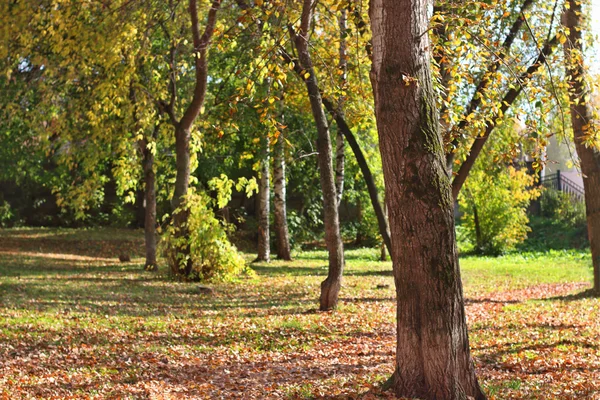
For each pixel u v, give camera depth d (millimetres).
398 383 7148
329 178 15266
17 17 19016
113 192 43250
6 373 9047
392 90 7051
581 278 23047
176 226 21984
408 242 7012
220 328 12914
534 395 7668
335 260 15336
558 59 11273
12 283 19000
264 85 19500
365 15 12555
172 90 22203
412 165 6977
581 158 16641
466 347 7035
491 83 11195
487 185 32344
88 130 22812
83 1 18844
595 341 11086
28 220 42469
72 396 7918
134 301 16844
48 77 21344
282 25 11766
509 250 34375
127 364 9859
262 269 26703
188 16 20562
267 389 8320
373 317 14164
